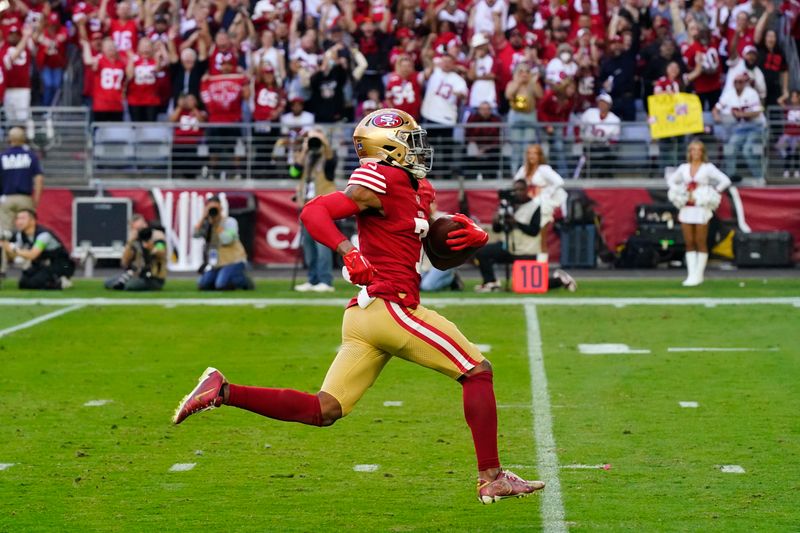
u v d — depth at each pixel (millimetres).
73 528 11500
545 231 30766
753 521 11578
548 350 22188
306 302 28812
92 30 41875
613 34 40250
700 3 40875
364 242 11242
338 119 39750
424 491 12867
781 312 26688
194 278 35781
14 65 40344
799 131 39812
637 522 11594
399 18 40531
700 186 32094
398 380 19422
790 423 16078
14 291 31062
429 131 39281
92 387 18953
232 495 12727
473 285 33188
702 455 14320
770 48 40250
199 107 40375
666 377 19453
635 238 37781
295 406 11094
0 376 19891
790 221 38438
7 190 34438
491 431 11172
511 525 11539
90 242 36625
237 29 40812
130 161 40031
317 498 12594
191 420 16516
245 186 39625
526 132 39031
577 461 14094
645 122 38812
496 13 40656
